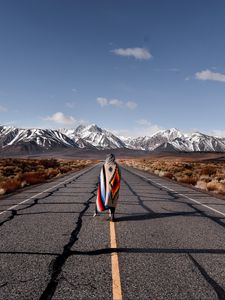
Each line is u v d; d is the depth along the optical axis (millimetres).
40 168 49062
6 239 7398
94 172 41375
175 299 4461
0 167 39906
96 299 4422
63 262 5852
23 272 5355
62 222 9352
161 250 6656
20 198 14797
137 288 4781
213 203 13844
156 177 31922
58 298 4438
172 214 10922
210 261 6023
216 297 4547
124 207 12289
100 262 5875
